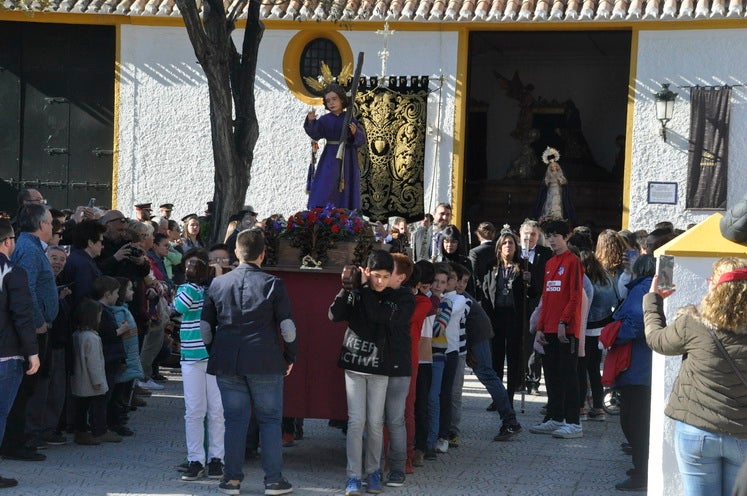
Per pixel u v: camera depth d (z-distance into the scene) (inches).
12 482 313.1
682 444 230.1
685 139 706.8
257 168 753.6
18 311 307.3
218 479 328.5
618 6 693.9
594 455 379.2
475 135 990.4
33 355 308.3
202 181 760.3
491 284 446.0
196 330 328.8
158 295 429.4
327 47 749.9
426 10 724.0
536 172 965.8
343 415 338.6
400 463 326.6
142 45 759.7
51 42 776.9
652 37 708.7
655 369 269.7
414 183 741.9
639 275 334.0
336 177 390.3
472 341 388.5
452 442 386.9
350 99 391.9
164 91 760.3
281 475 313.1
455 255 460.1
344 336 327.0
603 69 976.9
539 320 411.8
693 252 258.7
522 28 724.0
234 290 305.7
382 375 311.6
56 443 373.1
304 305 341.1
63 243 417.1
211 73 560.1
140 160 763.4
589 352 435.5
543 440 403.2
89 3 738.2
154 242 463.5
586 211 936.9
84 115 777.6
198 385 328.2
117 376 378.0
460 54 733.3
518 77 983.6
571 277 402.0
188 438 328.8
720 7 676.7
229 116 569.6
